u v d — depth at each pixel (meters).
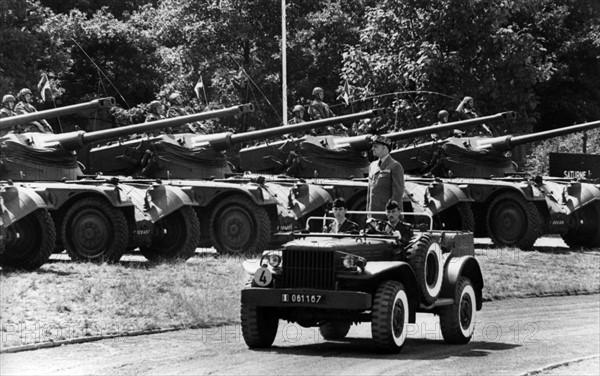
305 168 35.22
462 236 20.16
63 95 58.97
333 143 35.75
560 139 62.06
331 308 17.59
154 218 28.44
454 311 18.94
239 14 56.78
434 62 46.81
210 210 31.70
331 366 16.41
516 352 18.30
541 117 67.25
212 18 57.31
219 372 15.80
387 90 48.66
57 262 27.70
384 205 20.22
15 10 49.25
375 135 20.47
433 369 16.36
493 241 37.00
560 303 25.28
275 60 57.03
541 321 22.09
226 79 56.41
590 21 65.62
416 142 39.50
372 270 17.38
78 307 20.73
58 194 27.16
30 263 25.91
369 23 49.94
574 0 64.88
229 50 57.88
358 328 21.19
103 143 32.88
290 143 35.25
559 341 19.52
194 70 57.25
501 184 36.53
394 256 18.44
